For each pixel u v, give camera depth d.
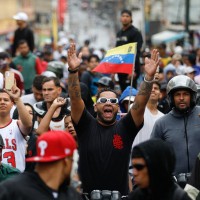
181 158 13.03
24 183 8.86
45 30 111.44
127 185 12.44
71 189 9.12
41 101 16.30
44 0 120.25
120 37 21.78
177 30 51.25
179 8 48.47
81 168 12.38
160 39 48.91
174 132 13.16
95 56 23.44
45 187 8.87
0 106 13.26
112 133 12.38
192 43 43.69
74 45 12.41
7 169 11.56
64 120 13.81
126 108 15.91
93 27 134.62
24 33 28.44
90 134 12.41
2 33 91.81
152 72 12.12
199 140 13.08
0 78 15.24
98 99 12.41
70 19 139.00
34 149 10.98
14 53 28.72
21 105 13.11
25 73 24.48
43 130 11.87
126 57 15.00
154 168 8.68
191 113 13.23
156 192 8.80
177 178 12.18
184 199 8.85
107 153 12.30
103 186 12.30
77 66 12.33
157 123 13.38
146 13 59.12
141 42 21.62
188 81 13.11
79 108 12.41
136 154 8.73
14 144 13.34
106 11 145.75
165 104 18.08
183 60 27.00
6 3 99.94
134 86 21.14
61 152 8.83
